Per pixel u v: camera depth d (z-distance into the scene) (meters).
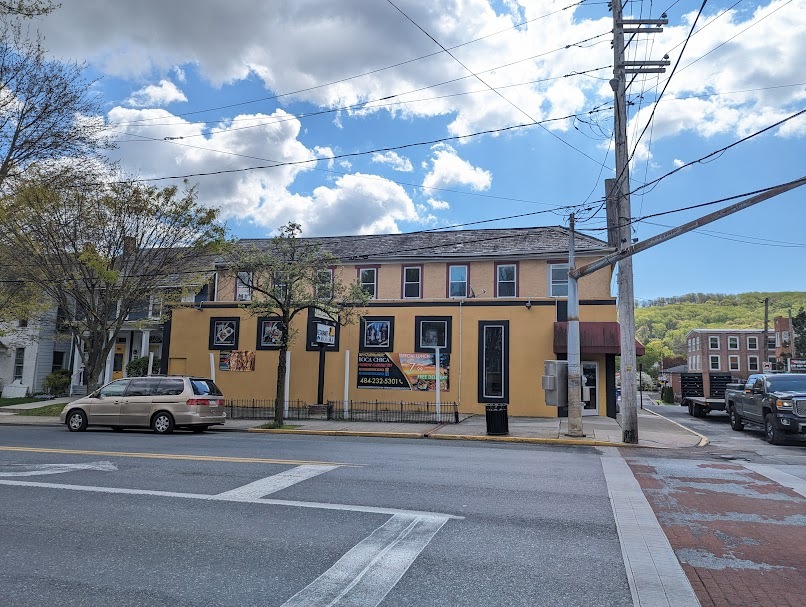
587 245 24.11
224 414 16.84
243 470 9.33
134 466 9.62
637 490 8.33
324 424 18.62
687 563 5.25
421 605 4.25
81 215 18.97
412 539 5.78
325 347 23.12
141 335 30.86
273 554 5.33
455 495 7.72
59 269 19.70
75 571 4.91
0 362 31.16
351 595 4.41
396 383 22.69
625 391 15.01
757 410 17.00
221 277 26.88
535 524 6.38
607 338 20.69
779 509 7.36
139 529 6.07
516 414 21.50
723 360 70.38
